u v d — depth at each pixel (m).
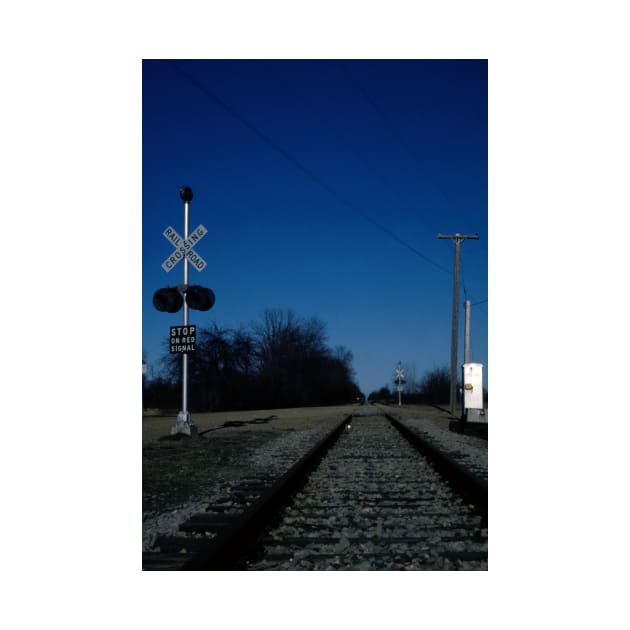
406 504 7.12
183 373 16.45
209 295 16.09
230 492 8.09
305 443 15.23
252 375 60.12
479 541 5.65
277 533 5.87
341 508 6.90
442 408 47.03
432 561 5.04
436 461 10.41
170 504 7.58
